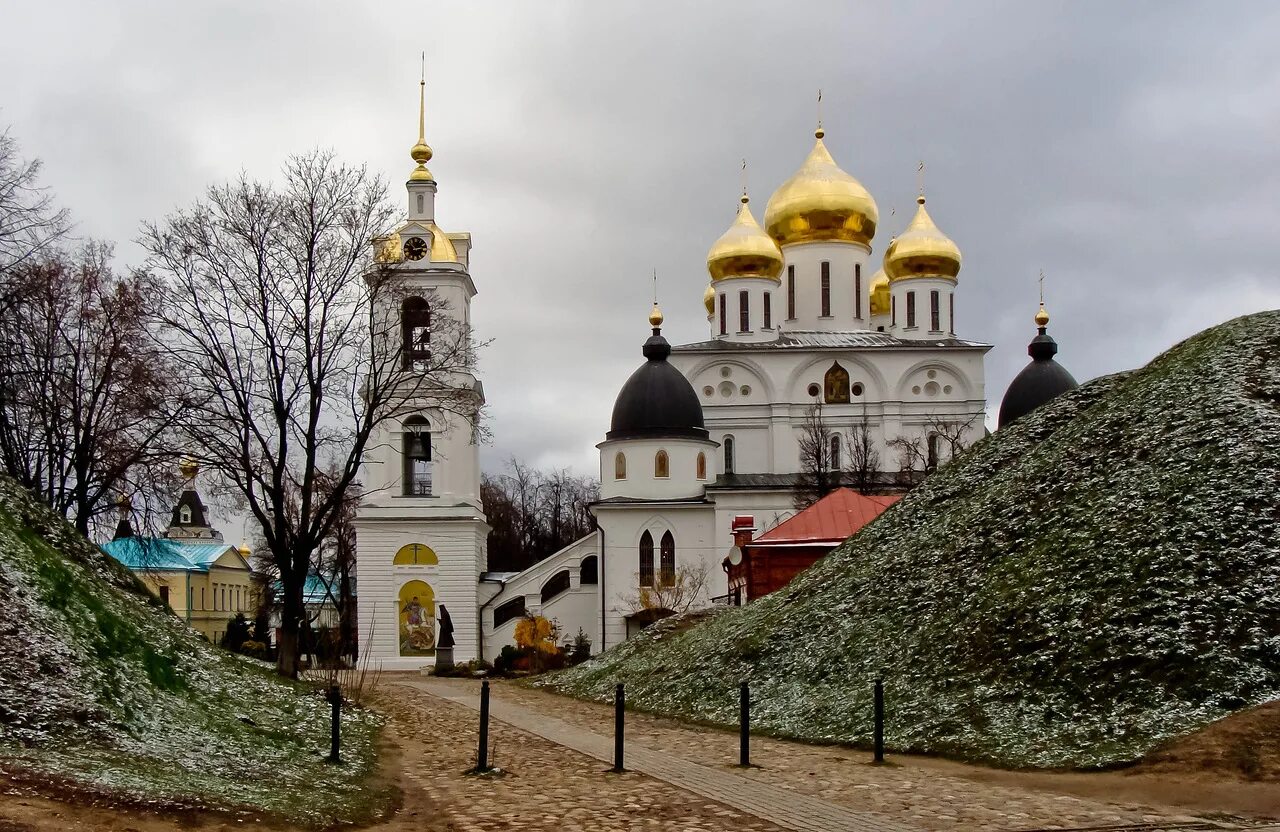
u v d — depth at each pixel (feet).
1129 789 58.49
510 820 51.98
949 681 83.10
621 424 251.80
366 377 141.69
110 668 65.82
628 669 135.54
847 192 285.02
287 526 129.70
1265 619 73.26
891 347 262.67
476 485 245.45
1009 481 113.70
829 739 81.20
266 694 86.63
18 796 42.42
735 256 273.75
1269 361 105.19
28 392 148.25
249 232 127.75
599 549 243.81
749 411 262.67
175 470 156.46
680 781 63.57
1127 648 75.31
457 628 232.73
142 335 149.18
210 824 44.91
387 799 58.70
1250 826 49.47
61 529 94.73
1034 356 262.06
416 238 236.43
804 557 178.50
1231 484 86.74
